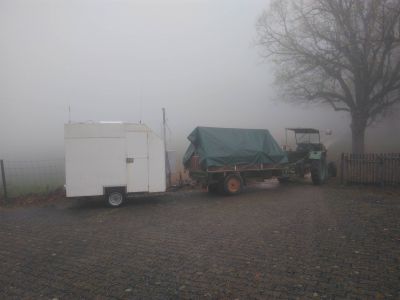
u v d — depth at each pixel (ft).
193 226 25.18
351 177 45.14
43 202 37.06
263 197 37.42
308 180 52.01
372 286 13.96
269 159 42.14
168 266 16.99
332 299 12.91
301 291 13.66
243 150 40.16
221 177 39.60
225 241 20.98
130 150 34.17
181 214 29.78
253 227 24.18
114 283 15.11
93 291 14.33
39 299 13.71
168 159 40.27
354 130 64.90
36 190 41.19
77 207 34.40
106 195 34.09
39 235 23.93
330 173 53.88
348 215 27.02
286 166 43.86
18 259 18.80
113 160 33.76
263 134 43.04
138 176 34.42
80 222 27.81
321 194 38.24
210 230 23.81
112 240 22.12
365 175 43.80
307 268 16.06
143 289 14.37
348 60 63.21
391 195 36.52
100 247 20.66
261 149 41.57
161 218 28.40
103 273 16.35
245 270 16.08
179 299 13.33
